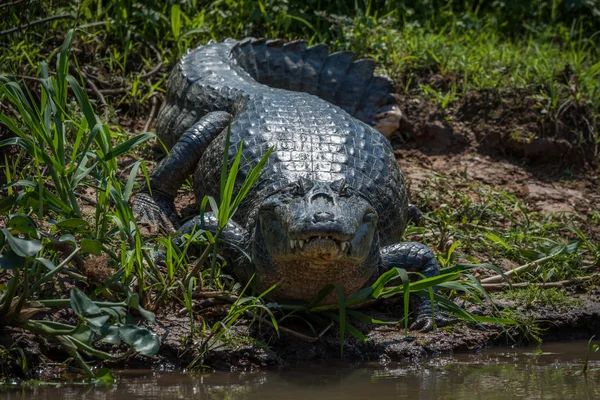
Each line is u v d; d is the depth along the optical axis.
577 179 14.95
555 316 10.22
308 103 12.11
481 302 9.82
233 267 9.83
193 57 14.28
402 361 8.91
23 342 7.97
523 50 17.78
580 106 15.58
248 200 10.25
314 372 8.34
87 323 7.88
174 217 11.61
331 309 9.23
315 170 10.26
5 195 10.65
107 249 8.48
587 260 11.99
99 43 15.11
